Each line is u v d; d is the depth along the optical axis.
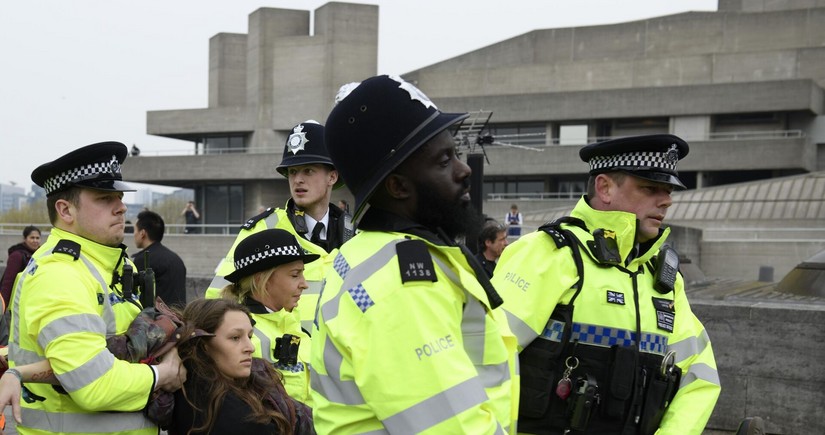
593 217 2.86
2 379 2.67
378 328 1.65
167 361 2.85
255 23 44.91
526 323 2.68
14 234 30.80
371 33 43.44
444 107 45.25
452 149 1.83
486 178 44.56
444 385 1.61
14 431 5.77
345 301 1.74
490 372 1.80
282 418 2.95
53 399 2.90
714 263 24.88
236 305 3.00
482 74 46.69
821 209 26.56
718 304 5.93
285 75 43.91
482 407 1.65
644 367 2.74
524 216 31.58
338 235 4.51
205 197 44.28
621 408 2.68
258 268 3.61
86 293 2.84
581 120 43.59
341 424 1.73
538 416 2.73
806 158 38.97
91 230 2.97
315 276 4.27
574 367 2.71
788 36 43.50
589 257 2.77
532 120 43.81
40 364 2.78
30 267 2.91
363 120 1.80
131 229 25.98
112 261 3.04
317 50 43.31
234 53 47.81
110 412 2.86
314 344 1.87
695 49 45.28
